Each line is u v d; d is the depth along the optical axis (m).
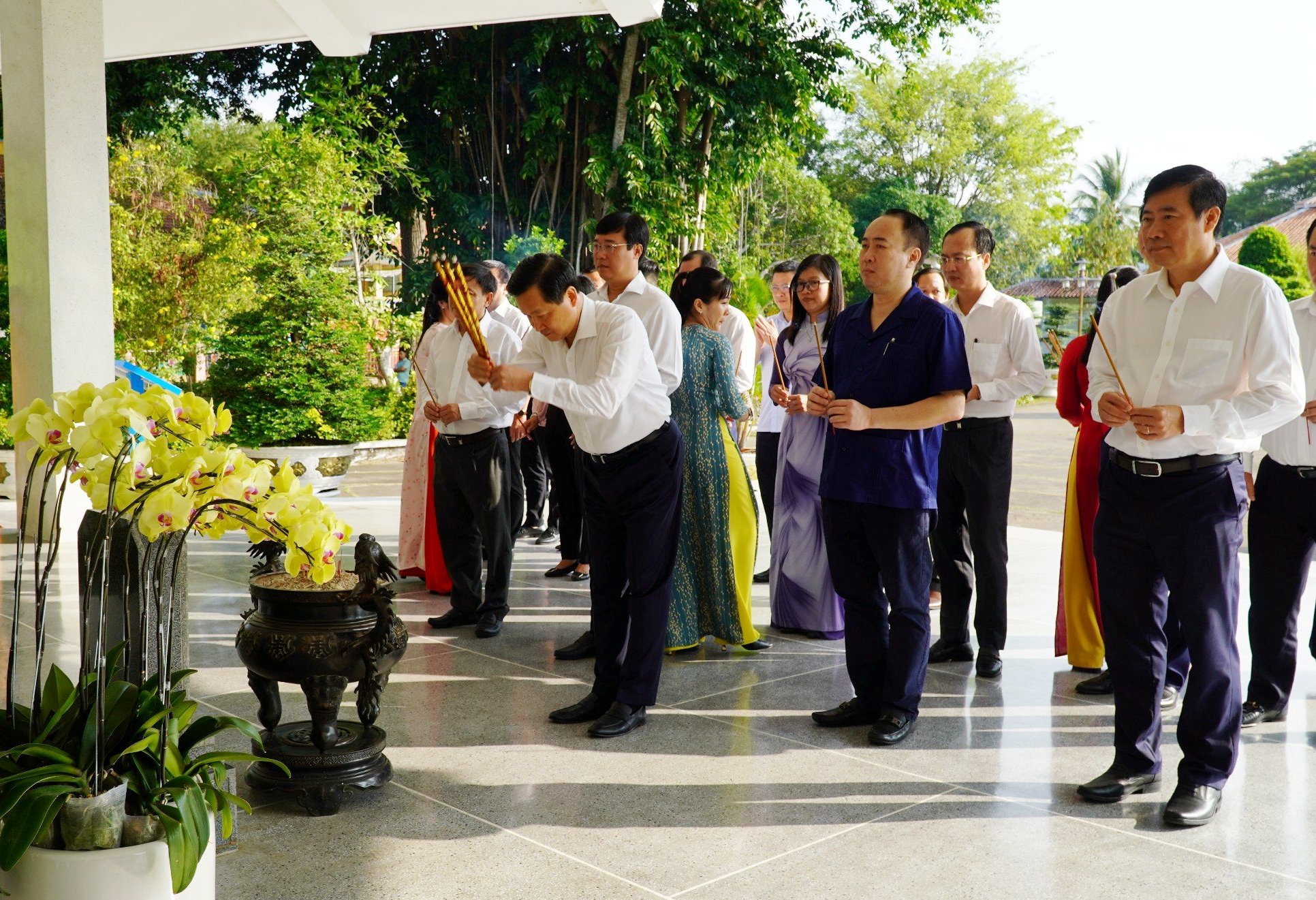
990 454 4.24
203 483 2.14
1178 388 2.97
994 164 37.31
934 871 2.64
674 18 14.46
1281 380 2.84
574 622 5.08
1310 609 5.26
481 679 4.19
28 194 6.17
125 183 13.12
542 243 14.27
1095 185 40.94
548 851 2.74
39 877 1.93
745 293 16.47
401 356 15.07
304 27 6.95
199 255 12.72
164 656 2.48
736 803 3.04
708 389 4.46
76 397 2.12
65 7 6.09
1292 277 22.91
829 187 37.59
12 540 6.59
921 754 3.44
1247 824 2.92
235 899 2.47
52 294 6.17
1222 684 2.93
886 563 3.54
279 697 3.14
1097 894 2.53
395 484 11.19
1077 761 3.38
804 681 4.23
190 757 2.38
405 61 15.79
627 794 3.10
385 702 3.90
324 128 13.91
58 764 2.00
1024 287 36.91
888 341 3.50
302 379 10.02
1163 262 2.93
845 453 3.56
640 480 3.58
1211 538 2.92
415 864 2.66
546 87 14.98
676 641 4.50
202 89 16.06
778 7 15.53
